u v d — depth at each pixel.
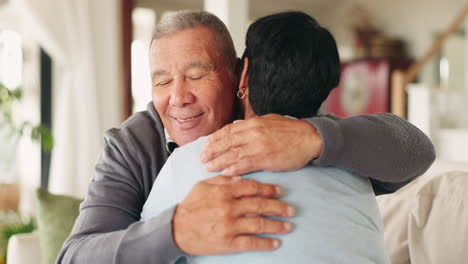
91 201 1.05
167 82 1.12
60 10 4.05
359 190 0.89
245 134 0.81
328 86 0.92
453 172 1.45
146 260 0.78
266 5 8.55
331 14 9.23
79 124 4.10
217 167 0.81
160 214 0.80
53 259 1.74
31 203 4.45
